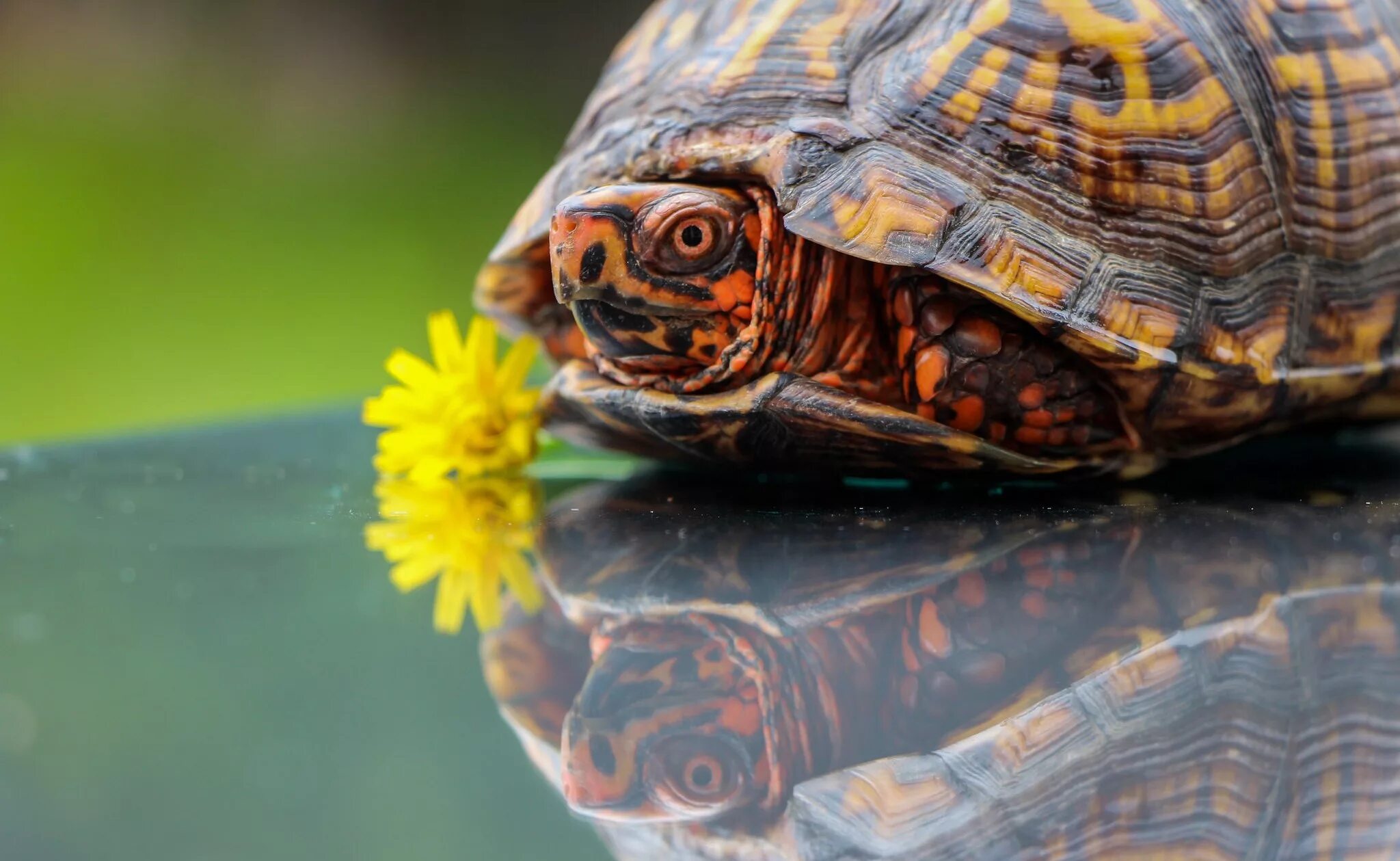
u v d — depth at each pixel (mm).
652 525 644
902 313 649
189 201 1867
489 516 651
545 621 603
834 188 645
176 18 2229
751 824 528
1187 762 569
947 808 537
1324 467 685
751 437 655
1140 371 646
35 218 1766
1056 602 605
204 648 594
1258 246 657
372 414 684
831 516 646
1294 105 664
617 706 582
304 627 600
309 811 517
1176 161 652
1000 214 646
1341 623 597
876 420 646
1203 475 678
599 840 511
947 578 613
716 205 651
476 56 2342
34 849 485
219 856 481
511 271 686
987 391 650
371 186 1965
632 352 660
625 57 691
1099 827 517
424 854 490
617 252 650
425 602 608
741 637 596
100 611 604
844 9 661
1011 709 580
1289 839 498
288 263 1760
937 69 651
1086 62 652
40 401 1430
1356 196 666
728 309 655
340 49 2273
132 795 533
